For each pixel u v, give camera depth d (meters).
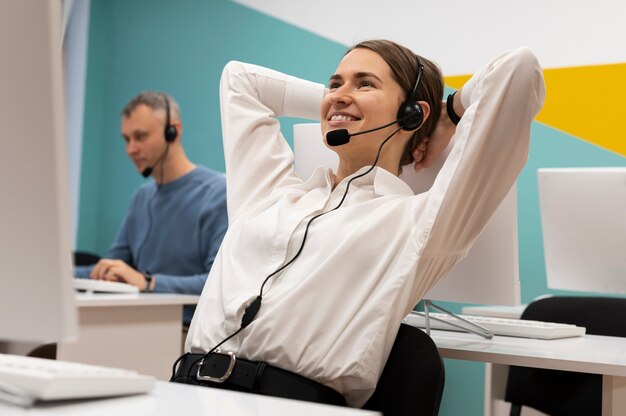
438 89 1.60
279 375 1.26
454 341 1.55
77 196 4.46
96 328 2.19
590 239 2.06
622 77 3.21
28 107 0.60
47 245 0.60
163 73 4.42
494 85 1.32
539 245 3.29
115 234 4.52
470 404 3.31
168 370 2.37
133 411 0.66
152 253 3.05
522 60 1.31
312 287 1.31
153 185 3.17
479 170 1.34
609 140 3.22
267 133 1.69
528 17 3.41
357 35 3.79
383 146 1.54
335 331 1.28
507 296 1.55
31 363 0.74
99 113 4.60
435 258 1.36
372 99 1.50
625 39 3.21
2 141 0.61
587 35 3.28
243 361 1.29
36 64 0.59
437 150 1.60
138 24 4.51
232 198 1.60
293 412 0.68
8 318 0.62
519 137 1.33
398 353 1.31
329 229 1.38
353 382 1.27
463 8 3.55
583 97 3.27
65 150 0.60
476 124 1.32
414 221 1.36
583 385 1.84
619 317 1.93
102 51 4.61
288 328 1.28
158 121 3.06
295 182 1.63
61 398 0.67
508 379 1.99
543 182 2.12
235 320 1.32
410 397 1.27
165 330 2.37
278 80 1.78
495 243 1.55
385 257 1.33
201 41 4.30
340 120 1.53
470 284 1.58
